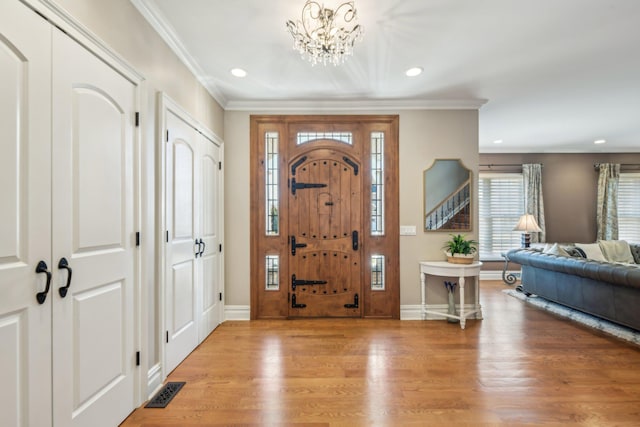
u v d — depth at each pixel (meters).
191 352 2.66
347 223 3.61
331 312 3.60
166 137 2.20
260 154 3.61
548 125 4.49
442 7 1.96
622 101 3.56
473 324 3.36
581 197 6.02
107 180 1.63
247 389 2.09
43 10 1.26
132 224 1.84
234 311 3.54
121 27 1.74
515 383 2.15
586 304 3.44
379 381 2.19
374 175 3.65
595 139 5.28
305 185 3.60
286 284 3.59
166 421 1.76
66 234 1.38
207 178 3.04
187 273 2.58
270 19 2.08
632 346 2.76
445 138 3.60
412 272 3.57
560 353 2.62
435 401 1.95
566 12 2.01
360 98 3.46
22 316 1.20
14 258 1.17
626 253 5.01
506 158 6.02
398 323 3.41
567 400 1.95
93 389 1.53
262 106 3.56
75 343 1.42
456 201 3.58
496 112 3.93
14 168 1.17
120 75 1.73
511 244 5.94
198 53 2.50
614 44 2.39
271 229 3.63
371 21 2.10
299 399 1.97
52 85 1.30
